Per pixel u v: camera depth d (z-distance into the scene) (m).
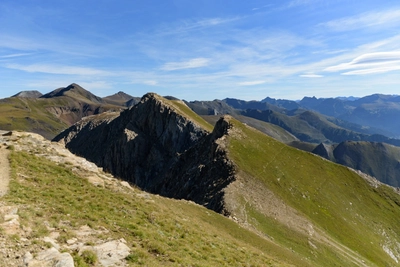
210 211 46.16
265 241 42.62
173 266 17.83
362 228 76.81
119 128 192.75
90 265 14.70
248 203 59.56
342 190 91.12
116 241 18.05
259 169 79.69
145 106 185.88
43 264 12.95
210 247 25.22
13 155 28.69
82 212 21.44
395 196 99.19
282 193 72.56
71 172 29.77
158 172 163.25
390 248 75.31
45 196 22.14
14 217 16.47
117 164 172.00
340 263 51.25
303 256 46.72
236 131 100.75
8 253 13.09
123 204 26.33
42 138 38.97
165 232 23.86
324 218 70.81
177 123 169.38
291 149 103.44
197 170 89.69
